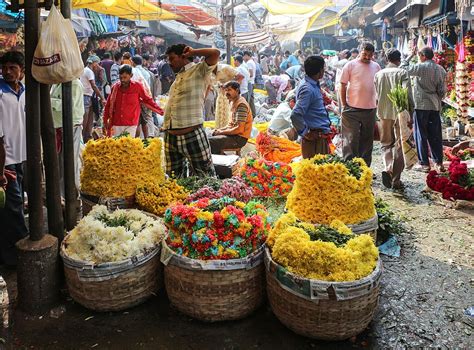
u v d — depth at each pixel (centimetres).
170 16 1312
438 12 981
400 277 386
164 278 338
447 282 377
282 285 293
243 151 732
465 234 476
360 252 295
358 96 631
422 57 707
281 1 1467
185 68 462
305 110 502
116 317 326
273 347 295
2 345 286
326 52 2117
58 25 310
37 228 335
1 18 879
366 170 389
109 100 685
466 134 975
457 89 974
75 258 322
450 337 305
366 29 2186
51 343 300
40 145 330
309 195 386
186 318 325
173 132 470
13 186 395
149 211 414
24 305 331
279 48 2422
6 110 399
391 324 319
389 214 461
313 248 289
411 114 614
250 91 1139
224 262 303
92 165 427
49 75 310
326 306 282
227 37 1186
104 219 353
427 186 609
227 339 303
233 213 312
